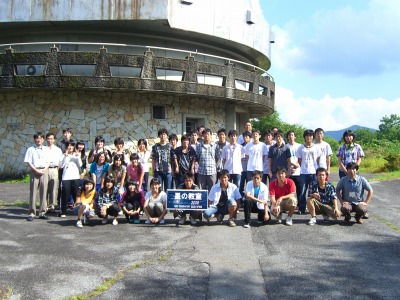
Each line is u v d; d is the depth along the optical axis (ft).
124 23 49.16
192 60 50.08
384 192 39.27
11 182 48.47
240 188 31.19
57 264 17.92
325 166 29.19
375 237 22.04
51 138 28.63
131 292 15.03
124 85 47.21
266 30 63.21
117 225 25.64
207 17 52.85
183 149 29.30
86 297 14.61
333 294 14.74
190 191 25.25
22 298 14.44
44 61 47.09
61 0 47.52
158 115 53.26
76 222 26.50
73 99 50.70
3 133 52.44
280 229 24.06
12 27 51.11
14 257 18.83
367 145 106.42
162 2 47.42
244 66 65.31
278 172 25.29
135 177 28.30
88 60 46.93
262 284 15.69
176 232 23.70
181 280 16.15
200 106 55.98
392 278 16.20
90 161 29.73
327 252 19.47
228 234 23.00
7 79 47.57
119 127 51.26
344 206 25.02
